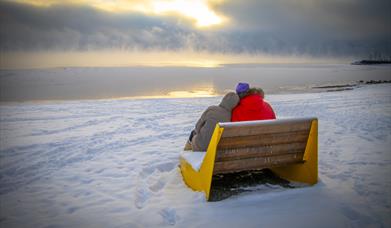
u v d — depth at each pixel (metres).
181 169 4.37
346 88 26.98
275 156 3.78
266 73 73.38
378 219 3.16
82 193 4.05
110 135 7.59
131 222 3.22
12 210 3.61
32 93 26.86
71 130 8.28
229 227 3.02
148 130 8.18
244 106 3.94
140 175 4.75
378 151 5.71
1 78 55.50
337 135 7.14
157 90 29.88
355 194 3.75
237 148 3.52
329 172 4.54
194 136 4.28
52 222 3.29
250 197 3.66
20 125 9.08
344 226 3.03
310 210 3.34
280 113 11.05
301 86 32.34
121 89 31.27
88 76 62.19
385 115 9.81
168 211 3.43
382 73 66.12
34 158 5.72
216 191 3.84
